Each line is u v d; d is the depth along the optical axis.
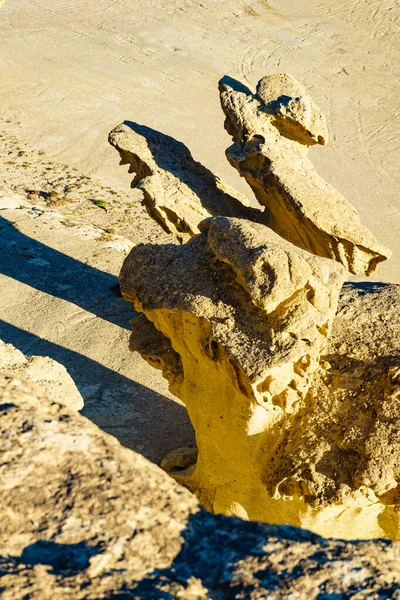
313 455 8.50
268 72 40.94
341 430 8.60
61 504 3.33
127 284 9.56
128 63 40.72
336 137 35.75
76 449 3.56
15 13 44.91
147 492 3.47
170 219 13.40
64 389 8.82
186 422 13.47
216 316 8.45
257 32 44.97
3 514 3.25
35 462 3.47
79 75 39.09
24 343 15.31
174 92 38.44
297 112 13.02
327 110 37.97
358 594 3.16
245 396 8.43
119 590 3.06
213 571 3.24
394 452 8.21
